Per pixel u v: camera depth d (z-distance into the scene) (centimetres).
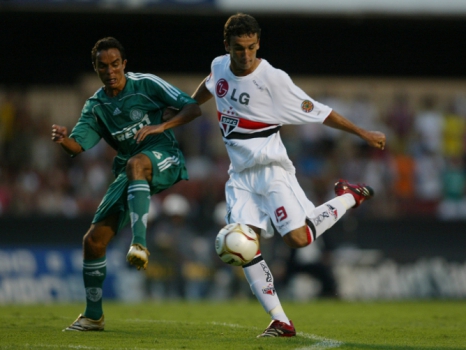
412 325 2556
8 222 4931
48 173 6122
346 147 6366
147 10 5594
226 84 2098
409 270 5066
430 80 6981
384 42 6744
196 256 4866
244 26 1955
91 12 5566
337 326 2469
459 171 6262
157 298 4753
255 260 2038
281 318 2023
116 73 2191
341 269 4903
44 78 6762
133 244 2003
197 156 6384
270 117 2091
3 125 6412
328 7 5747
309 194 6006
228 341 1928
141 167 2122
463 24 5956
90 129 2241
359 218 5194
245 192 2109
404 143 6506
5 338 2011
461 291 5119
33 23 6222
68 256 4778
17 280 4669
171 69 6750
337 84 6919
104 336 2073
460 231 5241
